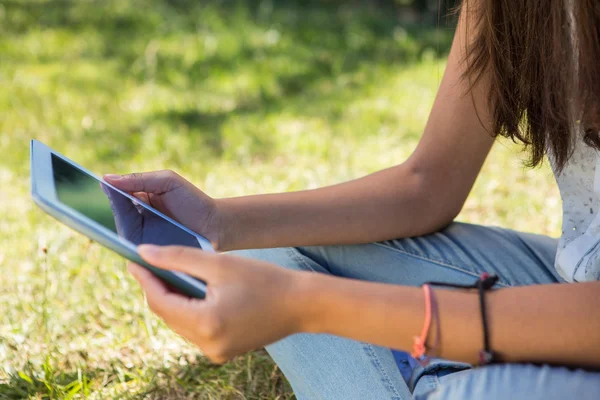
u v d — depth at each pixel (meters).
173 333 1.83
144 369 1.72
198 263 0.92
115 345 1.79
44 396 1.60
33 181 0.96
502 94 1.20
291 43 4.64
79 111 3.60
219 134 3.40
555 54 1.06
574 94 1.06
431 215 1.35
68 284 2.03
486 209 2.50
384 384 1.19
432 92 3.87
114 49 4.52
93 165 3.01
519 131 1.22
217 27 4.79
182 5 5.27
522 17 1.14
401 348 0.96
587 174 1.15
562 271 1.21
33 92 3.80
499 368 0.94
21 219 2.46
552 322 0.93
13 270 2.12
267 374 1.69
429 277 1.33
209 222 1.25
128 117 3.58
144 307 1.92
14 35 4.70
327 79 4.18
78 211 0.96
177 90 3.97
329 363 1.22
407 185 1.33
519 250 1.36
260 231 1.28
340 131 3.41
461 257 1.34
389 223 1.32
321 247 1.38
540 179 2.72
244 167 3.00
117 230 1.00
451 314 0.94
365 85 4.01
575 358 0.94
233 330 0.92
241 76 4.17
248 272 0.92
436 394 0.97
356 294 0.94
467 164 1.35
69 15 5.04
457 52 1.31
